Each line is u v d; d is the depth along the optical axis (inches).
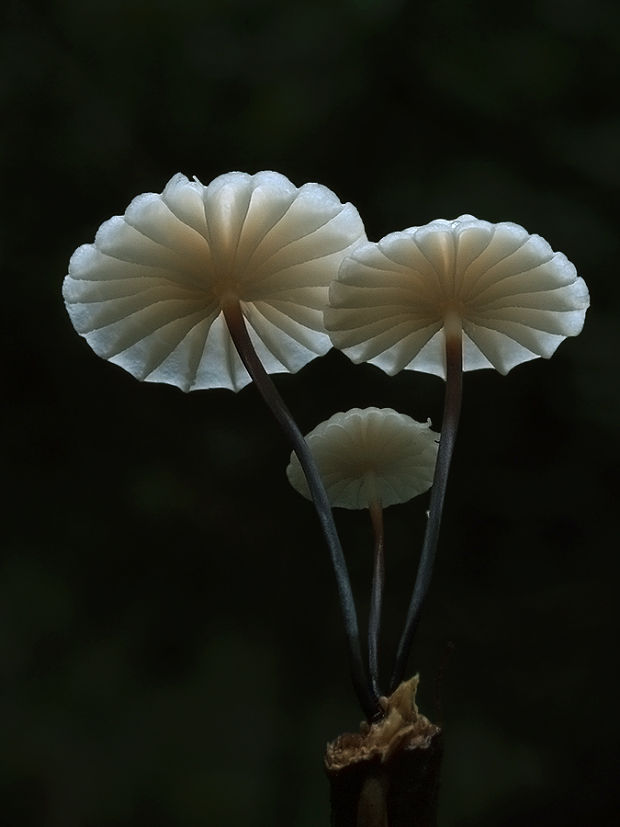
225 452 16.3
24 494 16.2
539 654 15.0
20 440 16.5
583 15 18.1
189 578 15.8
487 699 14.8
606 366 15.7
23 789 13.2
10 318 16.8
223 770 13.6
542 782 13.8
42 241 17.2
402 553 15.6
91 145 17.7
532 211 16.6
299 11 18.6
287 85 18.1
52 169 17.5
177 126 18.1
